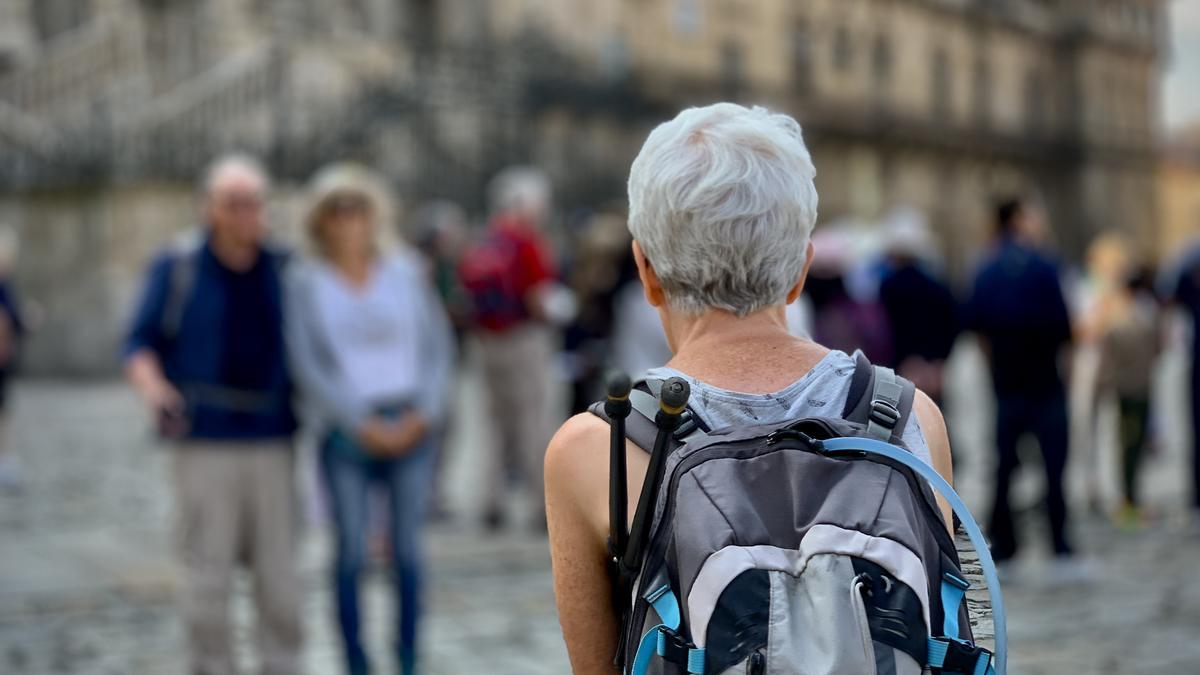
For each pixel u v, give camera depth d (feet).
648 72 104.63
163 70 76.89
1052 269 22.31
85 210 65.51
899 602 4.74
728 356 5.64
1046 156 179.32
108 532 27.22
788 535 4.90
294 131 72.08
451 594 21.44
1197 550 25.34
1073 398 30.25
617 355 21.07
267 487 14.96
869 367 5.69
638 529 5.21
